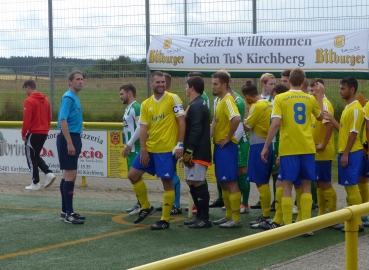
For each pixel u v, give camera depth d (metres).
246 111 7.89
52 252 5.96
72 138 7.36
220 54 11.55
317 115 6.55
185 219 7.76
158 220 7.71
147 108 6.91
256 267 5.27
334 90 12.44
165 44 12.02
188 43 11.84
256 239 2.41
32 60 13.90
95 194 10.02
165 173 6.85
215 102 7.79
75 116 7.36
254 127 7.09
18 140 11.07
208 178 9.47
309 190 6.54
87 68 13.45
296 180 6.77
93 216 7.98
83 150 10.59
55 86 13.77
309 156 6.39
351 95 6.74
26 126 10.15
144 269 1.99
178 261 2.09
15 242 6.42
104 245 6.26
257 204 8.68
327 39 10.91
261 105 7.02
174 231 6.98
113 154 10.45
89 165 10.59
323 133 7.07
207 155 7.01
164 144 6.84
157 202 9.07
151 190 10.17
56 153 10.84
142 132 6.95
